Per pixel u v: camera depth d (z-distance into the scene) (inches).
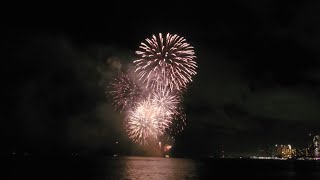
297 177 4362.7
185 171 5157.5
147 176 3887.8
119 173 4313.5
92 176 3742.6
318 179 4037.9
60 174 3981.3
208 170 5698.8
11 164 6235.2
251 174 4886.8
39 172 4261.8
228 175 4547.2
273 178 4153.5
